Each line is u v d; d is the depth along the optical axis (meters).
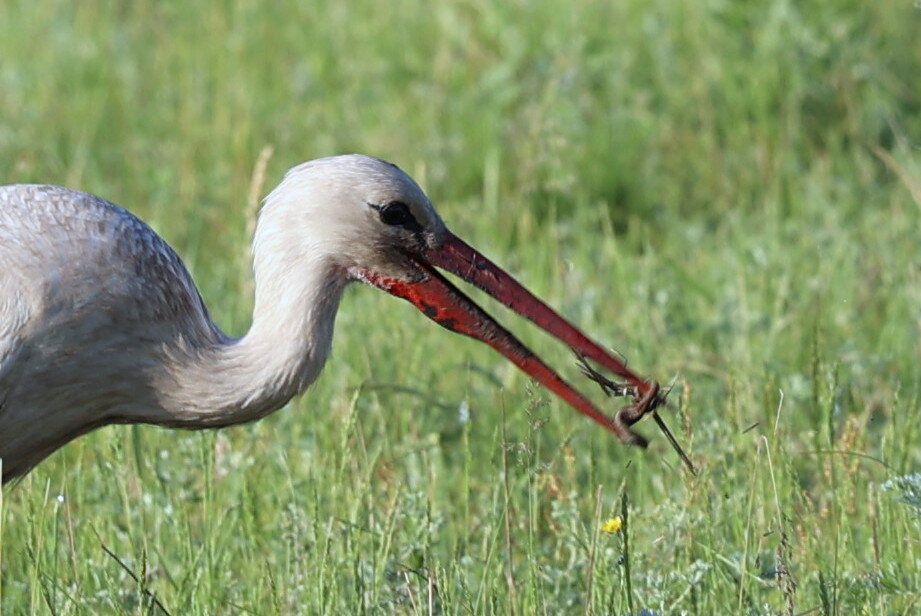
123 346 8.95
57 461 10.79
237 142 15.81
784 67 15.91
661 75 16.38
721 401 11.41
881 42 16.73
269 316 9.09
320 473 10.05
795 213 14.78
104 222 8.95
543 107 15.28
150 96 17.25
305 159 15.84
